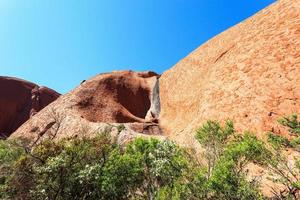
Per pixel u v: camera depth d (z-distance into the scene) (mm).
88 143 17578
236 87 27266
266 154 11578
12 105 68250
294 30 26297
